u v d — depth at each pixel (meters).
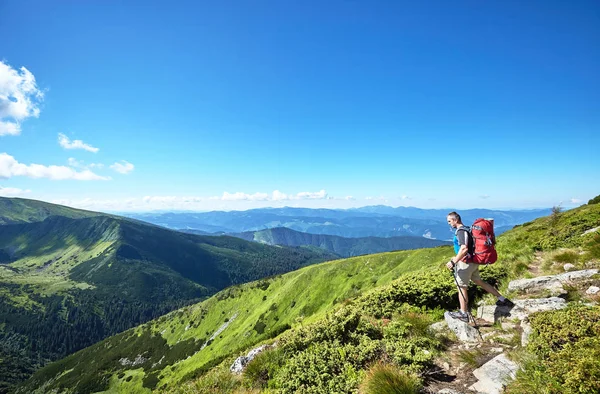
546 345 5.07
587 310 5.59
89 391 140.00
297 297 130.00
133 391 127.25
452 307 9.39
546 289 8.38
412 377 5.44
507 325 6.91
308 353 7.21
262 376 7.50
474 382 5.28
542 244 15.95
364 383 5.61
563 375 4.39
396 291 10.34
